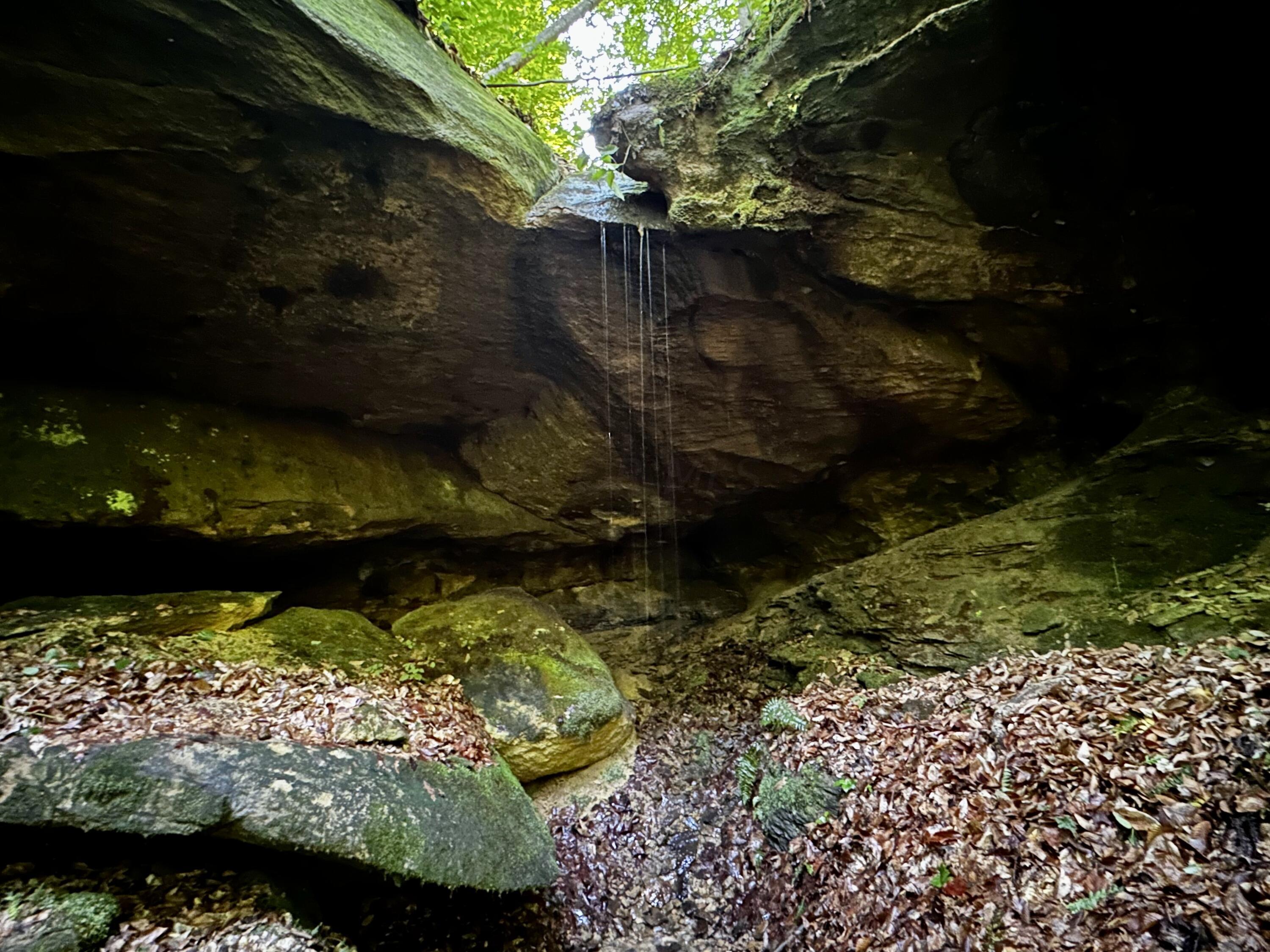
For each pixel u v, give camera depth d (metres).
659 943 5.35
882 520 9.39
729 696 8.32
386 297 6.73
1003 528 7.95
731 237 6.73
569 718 7.01
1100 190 6.16
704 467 8.97
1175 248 6.46
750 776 6.54
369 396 7.75
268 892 4.33
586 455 8.66
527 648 7.87
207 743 4.60
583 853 6.14
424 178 6.00
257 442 7.29
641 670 9.39
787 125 6.34
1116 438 8.02
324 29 4.90
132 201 5.21
